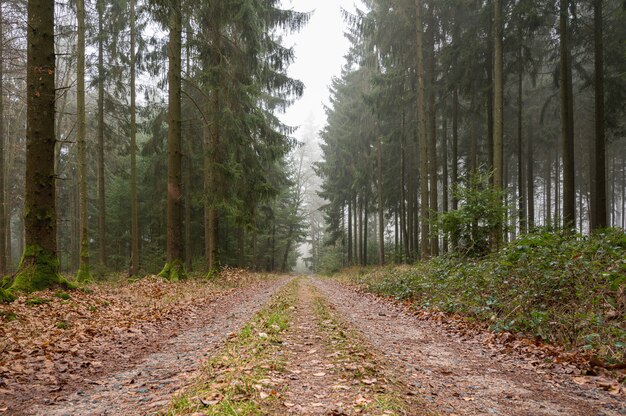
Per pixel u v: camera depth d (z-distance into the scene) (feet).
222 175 58.13
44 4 31.68
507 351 19.65
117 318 27.02
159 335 23.90
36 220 31.76
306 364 15.26
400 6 63.67
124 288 41.39
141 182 101.65
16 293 28.86
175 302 35.91
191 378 14.17
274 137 67.05
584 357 17.37
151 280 46.78
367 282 61.00
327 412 10.27
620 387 13.96
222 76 55.31
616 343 16.75
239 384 11.82
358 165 105.81
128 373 16.15
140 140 106.01
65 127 97.50
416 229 95.30
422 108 62.95
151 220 103.81
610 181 129.18
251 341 19.01
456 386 14.28
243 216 63.52
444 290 35.32
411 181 91.50
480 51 59.77
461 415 11.32
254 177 64.90
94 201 113.29
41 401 12.79
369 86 97.91
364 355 16.40
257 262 149.48
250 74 61.87
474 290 30.99
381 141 96.78
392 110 75.31
